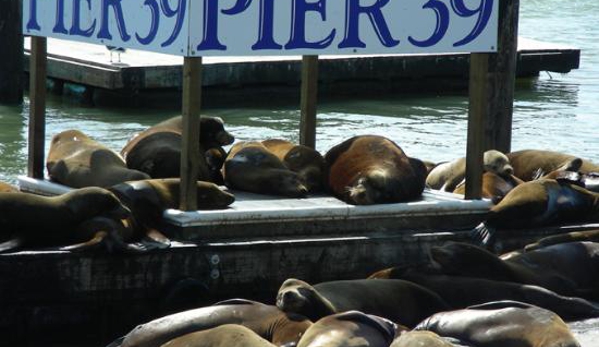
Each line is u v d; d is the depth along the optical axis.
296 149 39.44
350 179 36.38
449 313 28.69
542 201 36.78
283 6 33.69
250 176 37.47
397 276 32.62
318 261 33.41
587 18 154.88
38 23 38.19
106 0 35.16
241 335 25.06
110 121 69.81
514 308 28.11
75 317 31.05
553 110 77.81
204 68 79.38
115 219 32.19
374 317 26.91
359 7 34.94
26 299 30.44
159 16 33.19
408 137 65.31
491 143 50.31
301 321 27.62
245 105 78.94
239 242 32.59
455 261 32.72
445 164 43.97
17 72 74.62
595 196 38.25
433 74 89.75
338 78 85.94
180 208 33.22
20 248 30.95
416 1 35.72
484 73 36.72
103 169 36.69
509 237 36.34
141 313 31.64
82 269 30.86
